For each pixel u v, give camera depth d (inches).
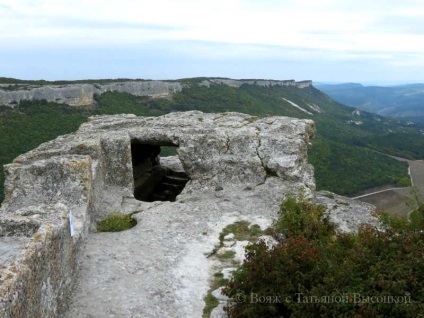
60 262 312.2
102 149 598.9
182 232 465.7
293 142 605.9
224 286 358.9
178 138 622.5
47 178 477.7
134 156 712.4
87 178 478.0
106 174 603.2
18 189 478.6
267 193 557.6
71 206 459.2
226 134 622.5
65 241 330.6
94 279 368.8
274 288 303.6
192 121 698.2
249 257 339.6
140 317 319.9
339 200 615.5
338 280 290.2
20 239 330.3
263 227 478.6
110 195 577.9
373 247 322.3
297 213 467.2
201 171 608.7
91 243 438.3
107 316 319.0
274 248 330.0
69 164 478.0
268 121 693.9
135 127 669.9
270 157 599.8
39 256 265.7
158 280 370.6
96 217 513.0
